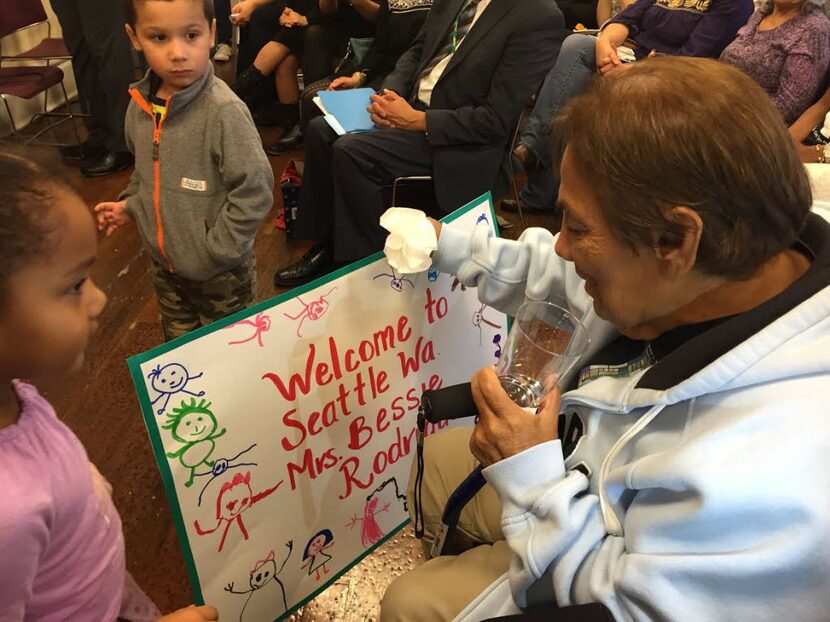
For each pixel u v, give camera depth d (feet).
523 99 6.88
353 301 3.55
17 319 1.90
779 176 2.08
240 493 3.42
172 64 4.38
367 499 4.24
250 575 3.70
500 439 2.79
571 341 3.05
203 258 4.81
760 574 2.08
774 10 7.84
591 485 2.79
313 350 3.44
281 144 11.02
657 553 2.30
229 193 4.74
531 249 3.73
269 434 3.41
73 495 2.21
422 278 3.85
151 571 4.57
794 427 2.16
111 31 9.14
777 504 2.06
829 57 7.46
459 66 7.07
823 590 2.07
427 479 3.99
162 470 3.01
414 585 3.19
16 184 1.83
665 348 2.74
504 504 2.76
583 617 2.28
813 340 2.25
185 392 2.97
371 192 7.17
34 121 11.66
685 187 2.07
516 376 3.05
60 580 2.30
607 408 2.77
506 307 3.96
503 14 6.80
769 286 2.45
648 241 2.24
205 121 4.59
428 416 3.17
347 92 7.89
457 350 4.31
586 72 9.13
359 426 3.91
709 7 8.55
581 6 12.67
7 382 2.05
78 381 6.14
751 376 2.27
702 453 2.20
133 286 7.56
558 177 2.52
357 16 11.05
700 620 2.21
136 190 5.20
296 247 8.59
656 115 2.09
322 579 4.24
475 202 4.06
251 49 12.07
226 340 3.05
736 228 2.14
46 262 1.88
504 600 2.93
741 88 2.13
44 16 11.10
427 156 7.27
